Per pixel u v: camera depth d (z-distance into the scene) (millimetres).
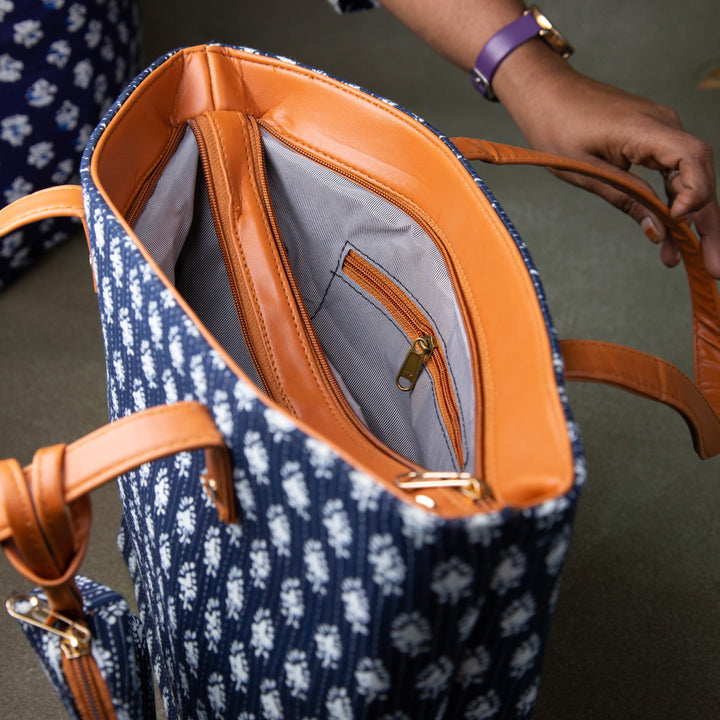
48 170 1179
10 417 1083
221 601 552
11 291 1260
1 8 1022
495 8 878
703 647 903
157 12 1833
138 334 547
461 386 621
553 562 445
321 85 718
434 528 401
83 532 481
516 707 521
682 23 1984
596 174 681
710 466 1104
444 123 1617
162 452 432
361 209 725
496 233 575
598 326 1268
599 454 1104
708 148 747
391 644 451
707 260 790
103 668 545
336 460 420
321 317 813
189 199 747
